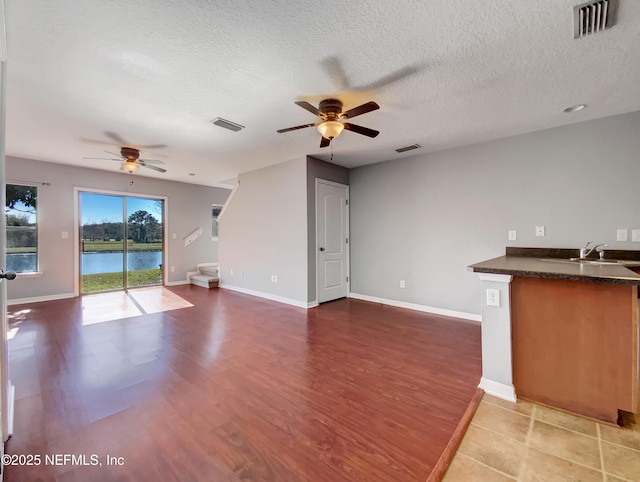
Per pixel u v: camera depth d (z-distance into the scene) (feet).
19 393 6.64
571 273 5.42
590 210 9.70
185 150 13.28
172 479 4.29
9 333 10.72
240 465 4.56
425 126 10.25
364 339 10.14
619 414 5.74
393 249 14.94
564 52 6.12
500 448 4.85
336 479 4.30
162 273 20.90
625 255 9.05
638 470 4.33
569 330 5.82
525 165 10.95
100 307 14.56
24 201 15.28
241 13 5.06
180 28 5.42
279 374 7.59
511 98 8.18
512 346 6.34
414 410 6.02
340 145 12.51
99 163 16.15
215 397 6.51
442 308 13.20
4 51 4.87
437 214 13.30
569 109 8.89
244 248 18.24
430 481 4.19
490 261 8.52
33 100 8.29
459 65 6.63
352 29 5.47
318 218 15.08
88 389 6.83
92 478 4.29
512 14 5.07
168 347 9.42
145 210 20.10
